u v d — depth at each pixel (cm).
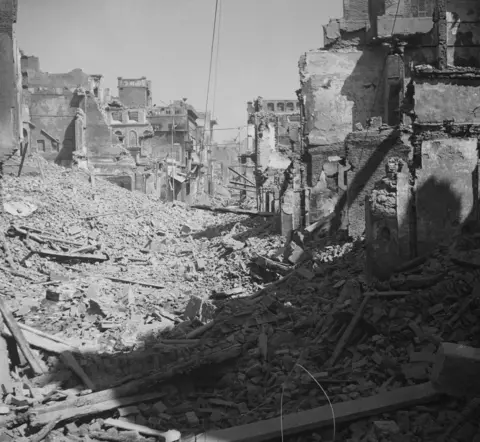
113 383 852
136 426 721
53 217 2441
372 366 793
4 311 971
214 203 6225
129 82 7212
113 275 1830
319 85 2333
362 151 1712
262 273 1549
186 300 1437
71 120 4900
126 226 2702
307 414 672
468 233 1027
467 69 1120
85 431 713
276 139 4462
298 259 1511
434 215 1048
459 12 2039
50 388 842
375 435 614
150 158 5753
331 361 839
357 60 2328
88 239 2261
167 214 3497
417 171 1062
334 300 1069
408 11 2228
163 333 1125
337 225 1789
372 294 916
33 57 6034
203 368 870
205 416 764
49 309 1312
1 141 1997
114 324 1195
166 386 827
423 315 842
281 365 872
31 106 4853
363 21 2311
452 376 630
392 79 2209
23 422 716
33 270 1767
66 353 948
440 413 634
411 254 1043
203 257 2152
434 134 1105
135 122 6069
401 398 668
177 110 6719
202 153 7300
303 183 2194
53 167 3656
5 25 1992
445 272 913
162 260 2197
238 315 1111
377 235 1046
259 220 2906
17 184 2777
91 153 4991
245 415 732
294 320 1049
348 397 710
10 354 945
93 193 3241
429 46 2206
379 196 1053
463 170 1059
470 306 791
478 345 732
